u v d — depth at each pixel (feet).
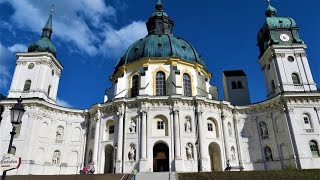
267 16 214.28
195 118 169.68
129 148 162.30
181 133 163.53
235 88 219.00
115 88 195.00
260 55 211.82
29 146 166.91
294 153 161.58
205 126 169.78
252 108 190.90
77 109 194.49
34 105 176.86
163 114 168.35
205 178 118.11
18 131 170.60
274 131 178.50
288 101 173.27
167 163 166.61
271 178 115.96
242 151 182.19
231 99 214.48
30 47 201.46
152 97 169.99
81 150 187.21
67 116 193.06
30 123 172.04
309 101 173.68
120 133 165.37
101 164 167.84
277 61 190.08
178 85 183.62
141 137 161.48
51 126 184.55
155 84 190.29
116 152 161.99
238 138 184.34
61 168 179.73
